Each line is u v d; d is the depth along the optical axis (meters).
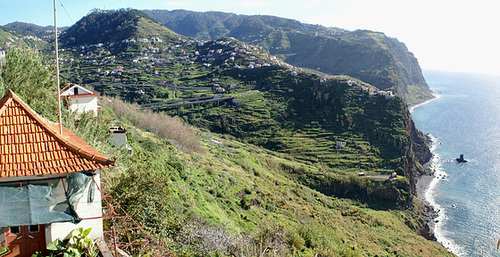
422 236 77.06
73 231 11.69
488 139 166.62
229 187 50.56
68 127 21.53
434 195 103.81
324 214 64.50
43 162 10.73
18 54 21.69
